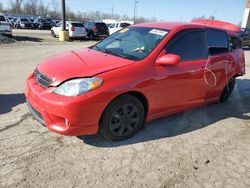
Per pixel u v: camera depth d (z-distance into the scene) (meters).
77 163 3.41
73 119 3.39
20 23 39.81
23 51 12.54
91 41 22.91
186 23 4.90
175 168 3.47
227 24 6.27
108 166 3.40
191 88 4.64
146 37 4.47
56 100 3.38
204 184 3.22
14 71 7.99
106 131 3.76
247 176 3.44
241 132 4.66
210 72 4.95
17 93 5.79
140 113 4.04
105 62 3.89
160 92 4.13
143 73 3.86
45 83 3.65
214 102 5.73
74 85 3.41
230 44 5.75
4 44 14.62
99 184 3.07
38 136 3.94
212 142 4.21
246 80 8.64
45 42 18.48
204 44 4.91
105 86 3.50
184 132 4.45
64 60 4.06
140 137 4.14
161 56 4.12
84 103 3.37
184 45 4.52
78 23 22.72
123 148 3.81
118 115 3.80
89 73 3.55
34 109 3.80
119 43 4.61
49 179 3.09
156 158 3.65
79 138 3.95
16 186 2.94
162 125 4.62
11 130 4.07
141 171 3.36
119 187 3.05
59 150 3.64
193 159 3.70
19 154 3.49
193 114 5.24
